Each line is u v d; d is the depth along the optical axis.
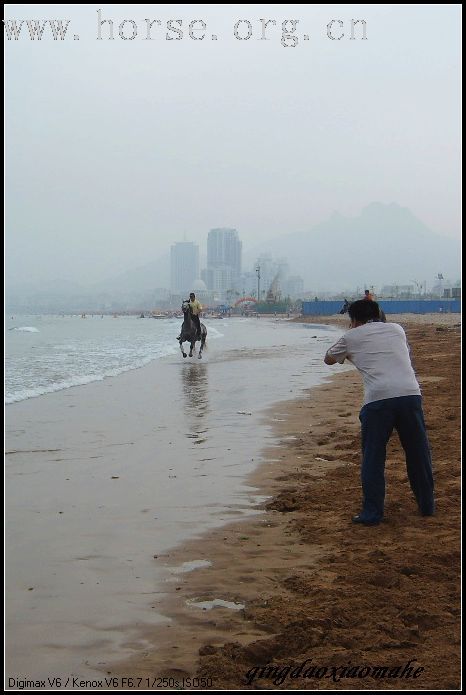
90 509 6.71
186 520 6.35
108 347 37.94
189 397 15.30
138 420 12.14
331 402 14.08
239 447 9.66
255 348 34.59
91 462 8.79
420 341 33.56
